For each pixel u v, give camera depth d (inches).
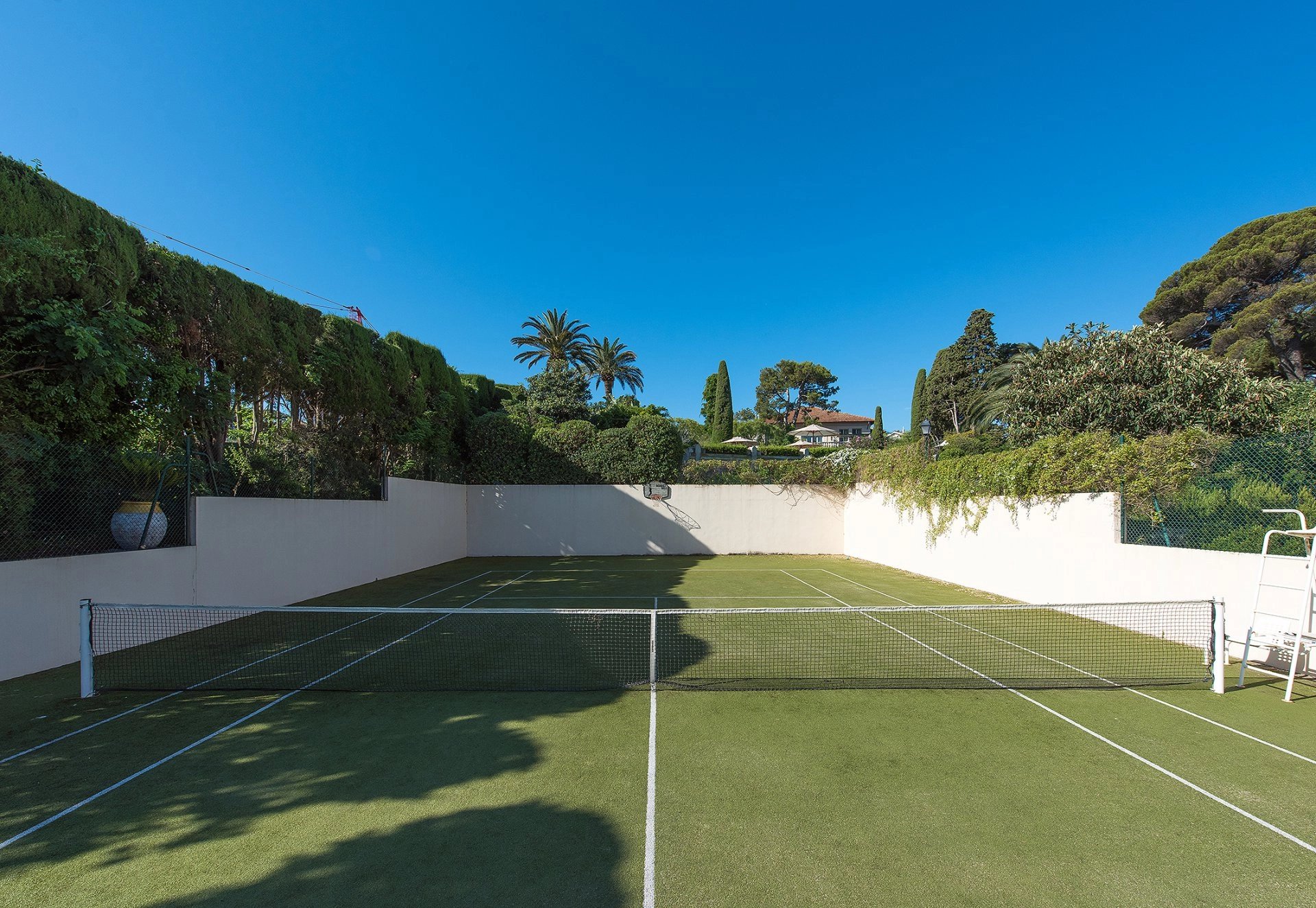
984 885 106.1
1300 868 112.0
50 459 243.8
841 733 173.9
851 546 723.4
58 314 230.2
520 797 136.6
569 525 728.3
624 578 521.3
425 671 233.5
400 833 121.7
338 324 476.7
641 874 108.6
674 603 399.9
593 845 117.7
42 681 217.8
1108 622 318.7
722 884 106.0
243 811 130.4
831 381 2687.0
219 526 327.3
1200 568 267.3
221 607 207.6
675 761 155.2
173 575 293.7
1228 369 382.6
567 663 245.9
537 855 114.2
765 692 209.6
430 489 616.4
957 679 225.3
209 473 337.1
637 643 280.2
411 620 330.3
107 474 270.8
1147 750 163.5
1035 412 457.1
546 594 434.9
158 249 310.3
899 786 142.5
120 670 235.1
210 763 153.3
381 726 177.3
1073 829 124.6
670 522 739.4
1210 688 215.2
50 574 234.2
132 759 155.2
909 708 194.7
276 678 224.4
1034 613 356.5
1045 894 103.8
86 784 142.3
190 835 121.0
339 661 247.3
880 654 261.3
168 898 102.2
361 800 135.1
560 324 1496.1
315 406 480.4
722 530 743.1
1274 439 254.7
